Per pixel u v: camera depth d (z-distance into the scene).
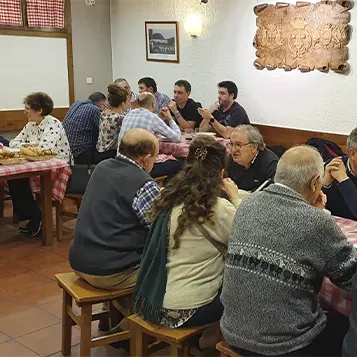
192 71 6.06
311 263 1.67
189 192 2.02
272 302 1.67
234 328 1.75
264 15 5.13
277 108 5.20
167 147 4.52
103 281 2.30
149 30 6.51
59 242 4.18
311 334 1.71
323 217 1.66
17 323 2.93
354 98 4.54
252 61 5.36
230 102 5.02
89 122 4.74
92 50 6.96
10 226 4.57
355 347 1.57
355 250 1.73
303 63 4.86
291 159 1.77
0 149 4.06
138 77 6.85
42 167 3.84
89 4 6.83
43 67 6.50
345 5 4.43
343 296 1.83
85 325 2.34
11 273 3.59
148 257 2.11
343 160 2.66
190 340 2.10
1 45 6.10
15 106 6.32
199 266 2.03
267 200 1.75
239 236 1.75
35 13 6.33
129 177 2.31
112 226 2.29
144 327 2.08
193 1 5.88
